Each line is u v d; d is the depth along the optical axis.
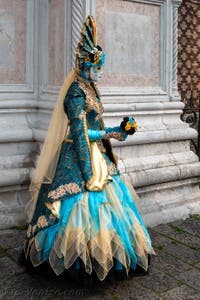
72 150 2.85
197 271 3.19
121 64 4.22
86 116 2.82
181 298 2.80
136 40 4.31
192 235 3.91
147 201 4.21
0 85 3.99
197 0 7.29
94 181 2.76
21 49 4.07
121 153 4.12
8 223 3.82
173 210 4.30
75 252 2.64
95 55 2.80
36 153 4.09
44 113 4.07
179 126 4.61
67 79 2.90
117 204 2.85
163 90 4.56
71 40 3.82
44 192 2.94
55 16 3.99
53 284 2.88
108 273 2.83
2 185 3.81
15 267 3.12
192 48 7.42
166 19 4.49
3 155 3.96
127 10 4.20
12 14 4.00
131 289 2.87
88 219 2.69
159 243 3.70
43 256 2.83
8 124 3.99
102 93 4.05
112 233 2.71
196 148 5.27
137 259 2.92
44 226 2.79
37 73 4.15
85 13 3.83
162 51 4.53
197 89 7.62
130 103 4.24
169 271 3.16
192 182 4.59
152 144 4.36
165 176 4.26
